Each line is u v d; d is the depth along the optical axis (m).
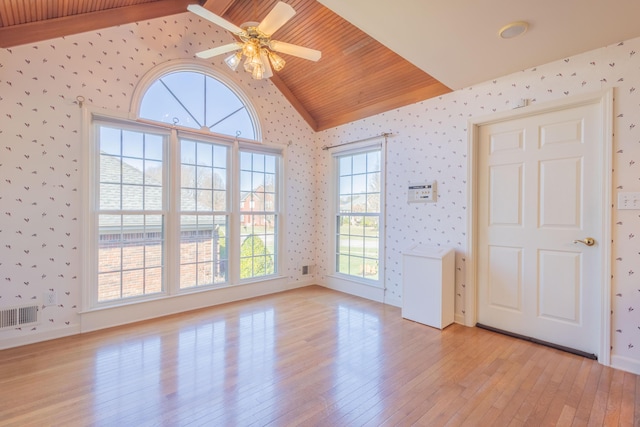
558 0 1.79
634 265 2.17
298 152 4.55
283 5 1.98
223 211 3.82
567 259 2.52
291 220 4.49
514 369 2.21
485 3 1.85
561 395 1.90
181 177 3.48
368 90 3.81
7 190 2.49
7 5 2.27
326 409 1.77
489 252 2.98
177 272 3.43
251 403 1.82
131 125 3.08
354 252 4.32
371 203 4.10
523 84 2.69
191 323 3.08
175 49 3.35
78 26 2.77
